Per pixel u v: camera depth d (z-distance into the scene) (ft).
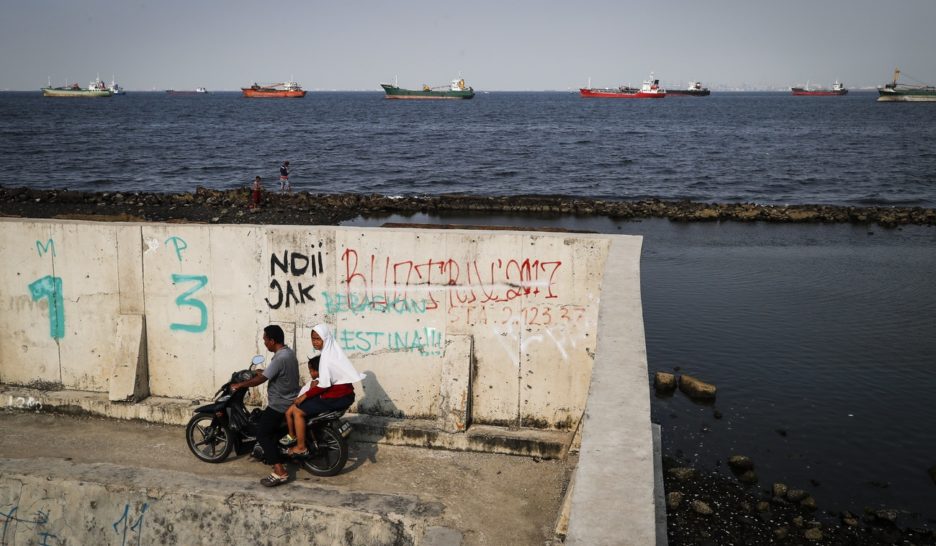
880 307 59.57
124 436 25.13
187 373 26.71
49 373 27.66
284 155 194.90
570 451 22.95
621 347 15.26
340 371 21.89
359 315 25.39
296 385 22.52
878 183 147.74
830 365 45.96
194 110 491.31
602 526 9.31
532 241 24.00
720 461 33.86
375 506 20.36
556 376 24.41
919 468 33.35
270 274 25.66
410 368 25.31
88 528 21.75
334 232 25.03
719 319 55.83
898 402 40.37
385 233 24.77
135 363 26.27
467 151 211.41
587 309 23.94
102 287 26.81
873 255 81.20
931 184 146.41
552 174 160.76
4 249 27.20
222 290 26.04
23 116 382.63
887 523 28.91
